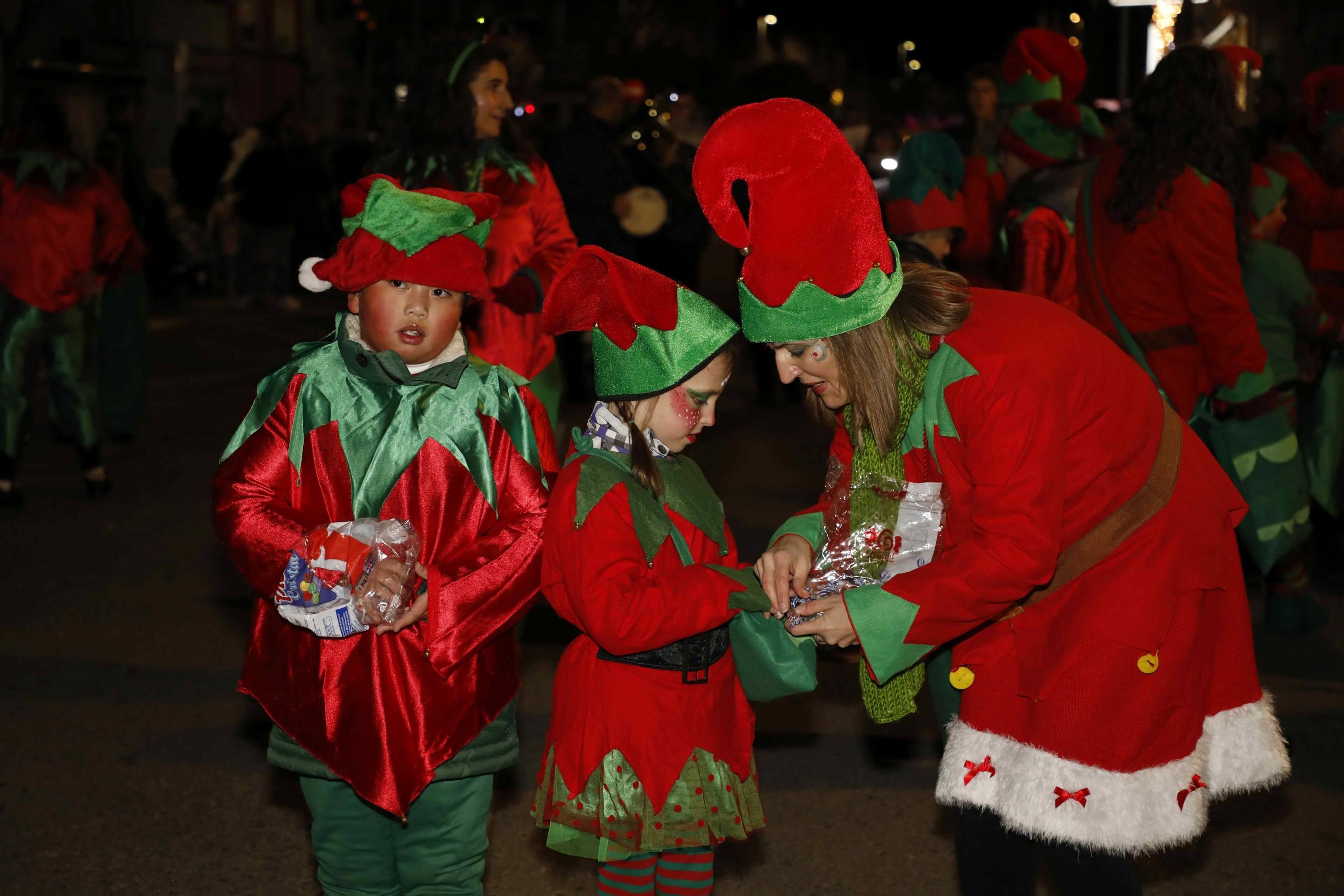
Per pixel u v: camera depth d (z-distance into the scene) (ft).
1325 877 12.12
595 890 11.94
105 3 98.68
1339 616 19.20
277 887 11.95
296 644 9.17
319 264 8.97
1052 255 17.72
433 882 9.50
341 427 9.18
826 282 7.91
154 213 59.67
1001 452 8.16
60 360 25.38
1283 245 21.72
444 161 15.71
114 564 21.70
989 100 25.00
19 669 17.02
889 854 12.58
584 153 28.60
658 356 8.80
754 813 9.34
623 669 8.97
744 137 7.79
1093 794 8.32
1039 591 8.67
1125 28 64.69
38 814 13.20
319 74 127.95
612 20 107.55
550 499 9.07
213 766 14.35
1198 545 8.64
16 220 24.54
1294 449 15.67
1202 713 8.69
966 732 8.75
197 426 33.78
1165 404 9.10
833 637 8.56
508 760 9.46
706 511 9.34
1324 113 21.21
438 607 8.85
